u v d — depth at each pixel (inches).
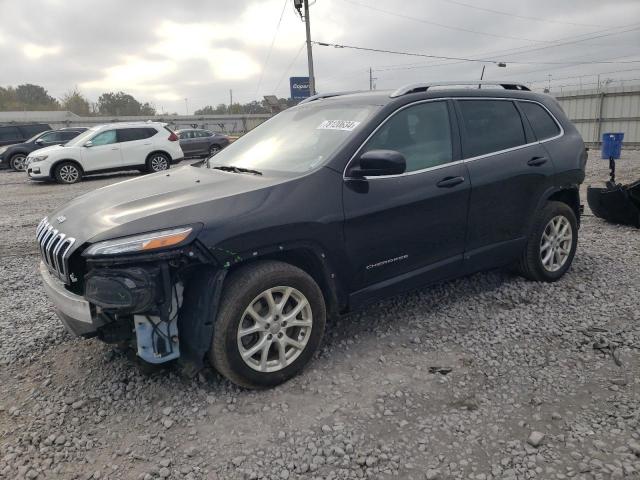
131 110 3846.0
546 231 184.7
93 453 104.7
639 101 887.1
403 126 147.4
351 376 129.9
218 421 113.3
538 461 98.0
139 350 113.2
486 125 167.6
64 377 134.0
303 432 108.7
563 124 192.5
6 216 377.7
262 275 118.3
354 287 138.5
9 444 107.7
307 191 127.0
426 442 104.5
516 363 133.7
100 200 134.3
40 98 4114.2
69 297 115.8
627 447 100.4
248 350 120.3
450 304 172.6
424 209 146.3
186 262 111.7
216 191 126.3
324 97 181.8
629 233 261.4
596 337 145.0
